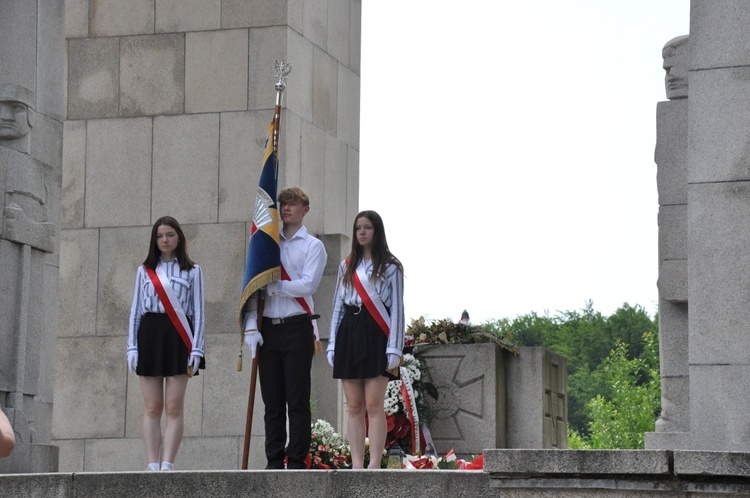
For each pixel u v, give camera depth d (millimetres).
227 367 31281
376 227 20547
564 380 32875
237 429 31047
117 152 33000
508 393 30750
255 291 20938
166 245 21578
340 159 34594
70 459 32156
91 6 33625
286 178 31422
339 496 17734
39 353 24375
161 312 21359
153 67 33000
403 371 28797
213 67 32531
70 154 33281
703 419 18500
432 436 30109
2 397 23422
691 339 18688
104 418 32125
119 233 32719
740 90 18703
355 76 35875
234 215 31906
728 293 18531
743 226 18531
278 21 32125
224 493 18125
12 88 23984
